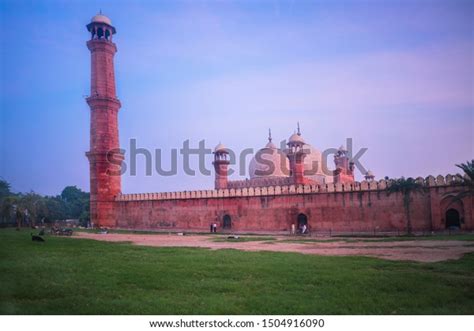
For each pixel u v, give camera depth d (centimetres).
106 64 4416
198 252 1725
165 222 4266
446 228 2862
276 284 1005
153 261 1412
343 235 3091
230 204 3891
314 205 3431
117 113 4553
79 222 5547
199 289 951
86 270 1209
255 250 1842
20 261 1395
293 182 4212
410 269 1219
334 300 853
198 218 4066
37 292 916
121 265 1312
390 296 888
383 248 1884
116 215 4584
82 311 779
